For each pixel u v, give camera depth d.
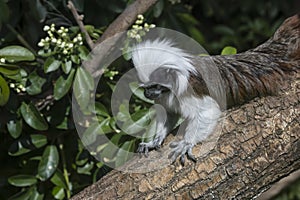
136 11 8.42
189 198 6.96
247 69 7.68
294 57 8.02
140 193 6.99
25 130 8.89
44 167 8.66
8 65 7.98
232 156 7.07
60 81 8.26
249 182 7.12
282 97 7.58
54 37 8.73
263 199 9.09
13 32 9.25
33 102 8.73
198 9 14.22
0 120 8.55
